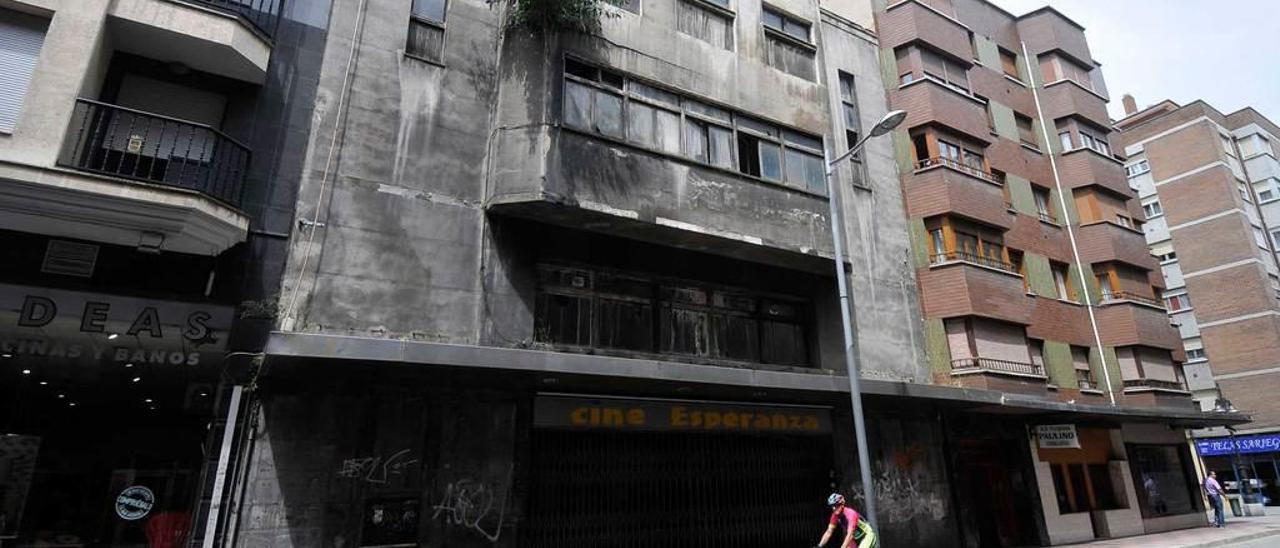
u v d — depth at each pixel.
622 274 11.37
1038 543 15.06
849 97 16.27
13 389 7.75
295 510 7.90
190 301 7.94
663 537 10.49
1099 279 20.62
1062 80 22.47
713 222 11.23
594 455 10.33
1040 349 17.80
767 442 12.09
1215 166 34.34
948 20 19.25
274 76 9.24
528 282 10.18
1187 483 20.19
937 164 16.56
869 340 13.95
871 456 12.96
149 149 8.30
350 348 7.31
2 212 7.21
